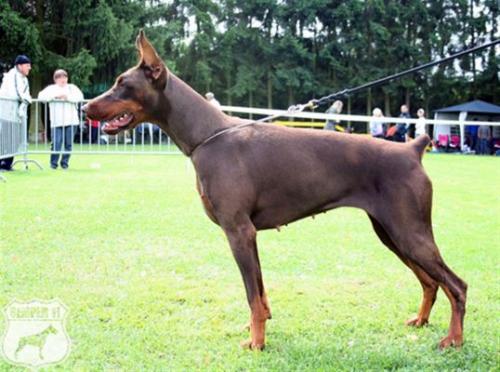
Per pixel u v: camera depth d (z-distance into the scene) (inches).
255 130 140.1
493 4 1588.3
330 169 136.8
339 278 191.9
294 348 136.1
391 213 133.1
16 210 291.1
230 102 1524.4
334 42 1493.6
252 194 135.6
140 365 124.8
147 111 142.0
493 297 173.9
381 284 185.9
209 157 137.3
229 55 1455.5
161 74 139.9
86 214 286.2
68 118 497.4
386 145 138.1
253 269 135.3
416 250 132.9
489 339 142.4
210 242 236.2
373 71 1503.4
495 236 256.8
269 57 1489.9
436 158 826.8
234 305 164.7
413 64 1524.4
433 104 1603.1
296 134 140.3
